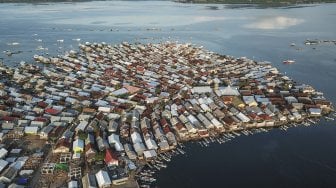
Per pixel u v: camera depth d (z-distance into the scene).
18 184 110.81
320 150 137.75
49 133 142.38
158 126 150.38
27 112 163.25
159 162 128.75
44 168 119.06
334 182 118.38
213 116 161.50
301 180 119.62
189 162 129.25
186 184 116.50
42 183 112.62
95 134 144.38
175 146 139.00
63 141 133.75
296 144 142.38
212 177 120.62
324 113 170.00
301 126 157.88
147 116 161.50
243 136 148.88
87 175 115.75
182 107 171.12
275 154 135.00
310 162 129.75
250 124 156.00
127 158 128.25
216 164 128.12
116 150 132.25
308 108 170.62
